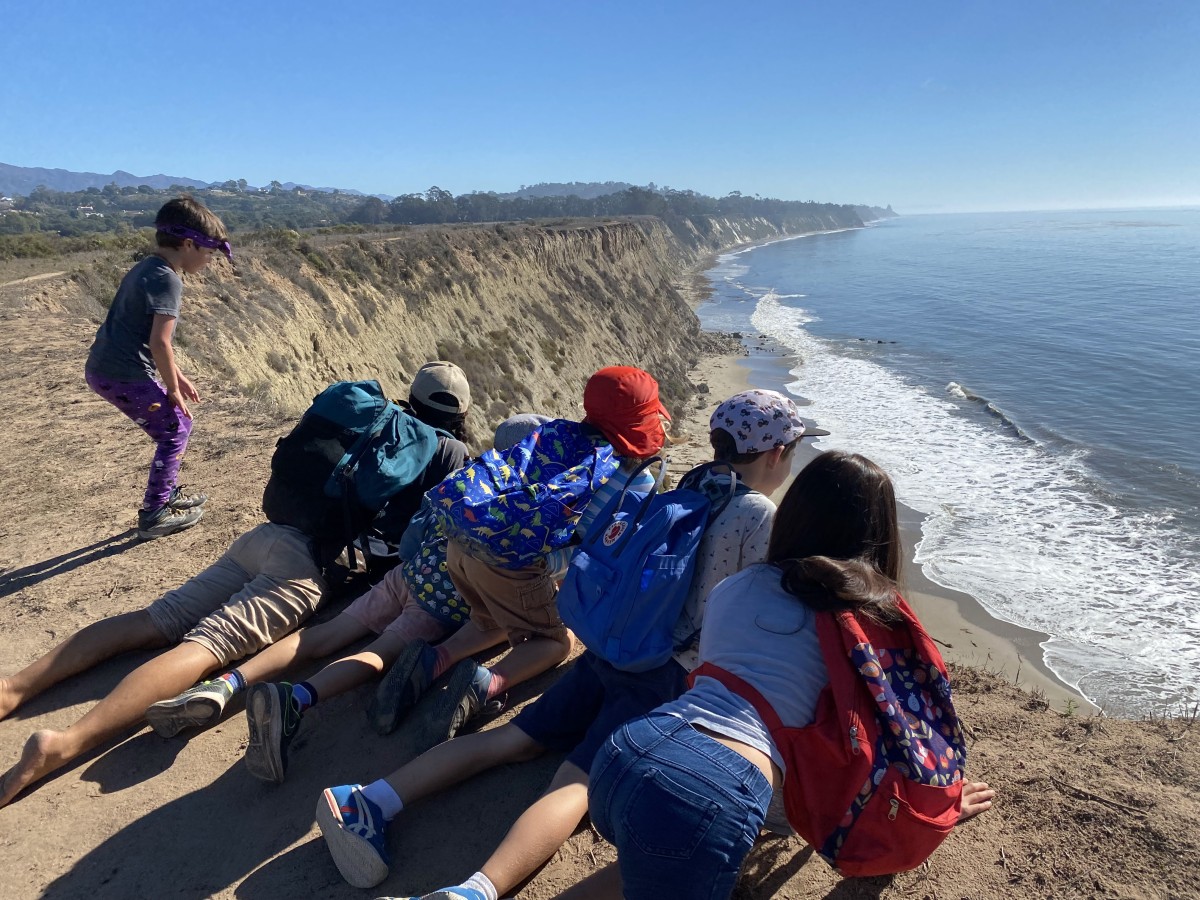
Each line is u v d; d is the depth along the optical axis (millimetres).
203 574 3607
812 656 1956
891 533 2100
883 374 48781
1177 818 2574
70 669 3348
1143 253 172500
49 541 4988
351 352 26141
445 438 3941
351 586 4102
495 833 2609
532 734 2750
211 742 3123
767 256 189750
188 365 13953
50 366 9820
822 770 1936
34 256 22375
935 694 2047
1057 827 2572
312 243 32531
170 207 4289
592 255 64625
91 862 2555
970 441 32281
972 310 81188
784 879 2404
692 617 2541
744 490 2555
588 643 2496
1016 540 21328
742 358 57438
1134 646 15562
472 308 38844
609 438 3037
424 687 3131
